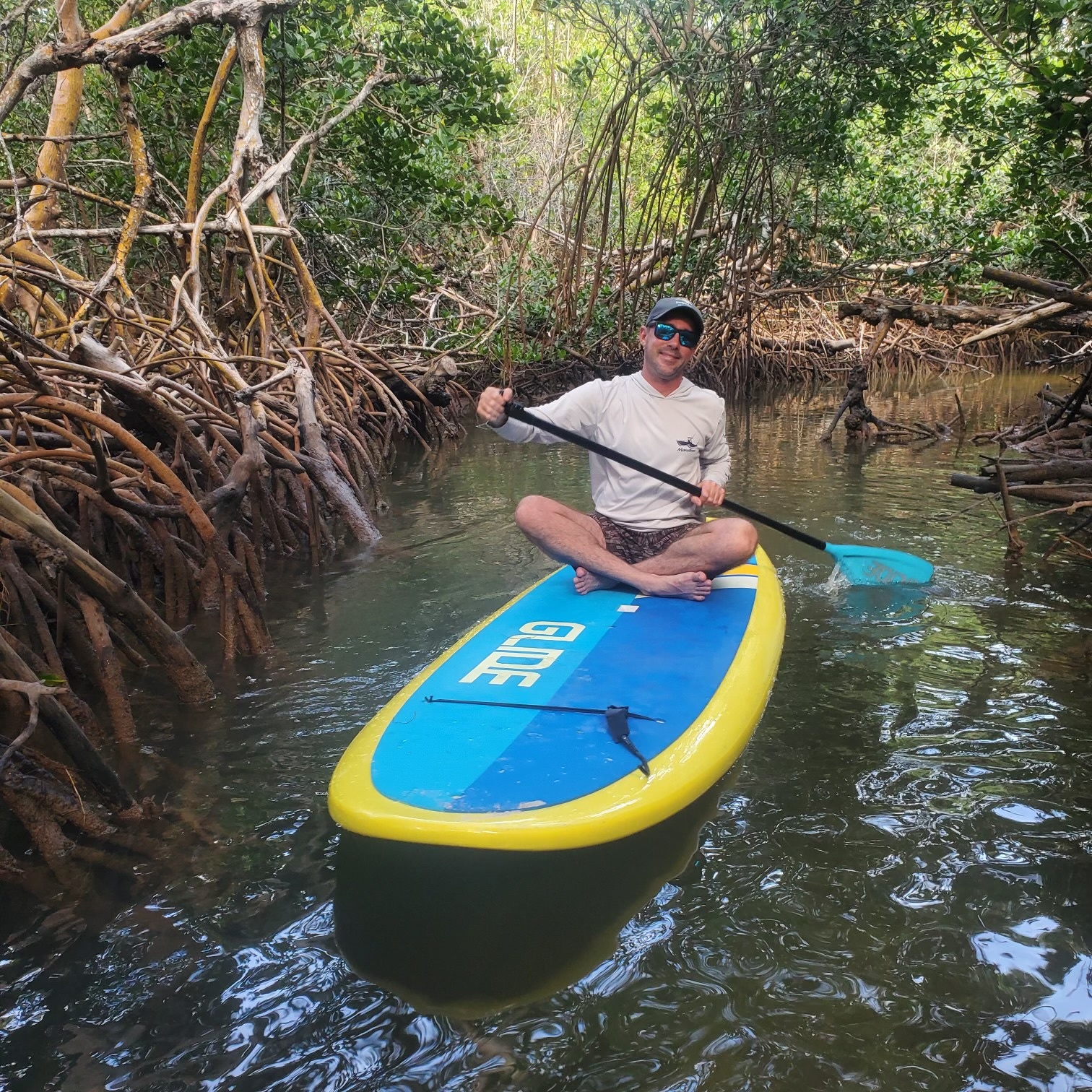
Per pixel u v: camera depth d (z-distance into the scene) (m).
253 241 5.96
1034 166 6.82
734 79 9.98
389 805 2.12
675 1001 1.78
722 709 2.66
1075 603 4.01
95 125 7.67
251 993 1.83
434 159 8.80
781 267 11.98
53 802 2.29
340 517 5.66
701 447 3.68
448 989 1.83
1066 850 2.22
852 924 1.98
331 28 7.26
